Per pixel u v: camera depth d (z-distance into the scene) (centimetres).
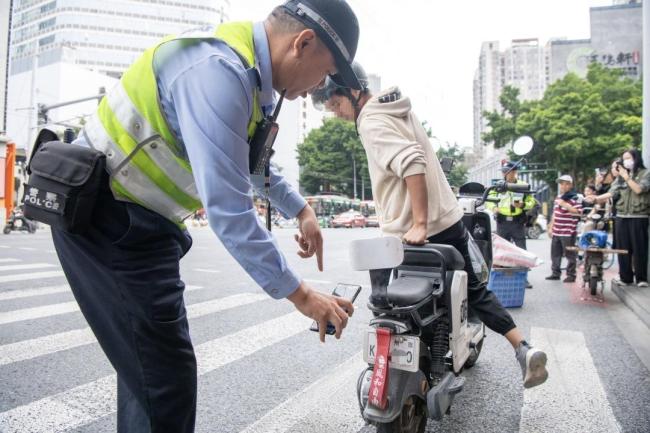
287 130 8162
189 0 11319
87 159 126
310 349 380
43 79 7656
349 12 142
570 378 325
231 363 346
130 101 131
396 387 196
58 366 329
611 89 3525
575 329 459
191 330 433
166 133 131
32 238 1500
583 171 3500
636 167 649
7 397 277
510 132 3584
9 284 630
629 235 646
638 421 259
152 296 135
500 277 546
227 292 616
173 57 129
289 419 257
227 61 126
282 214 196
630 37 7612
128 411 147
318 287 664
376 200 260
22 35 11931
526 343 258
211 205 120
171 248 143
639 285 633
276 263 127
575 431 247
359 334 427
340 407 273
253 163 146
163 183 135
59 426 242
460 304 240
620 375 331
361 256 181
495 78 12212
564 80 3556
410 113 252
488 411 272
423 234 226
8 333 405
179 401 140
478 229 370
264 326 447
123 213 133
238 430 244
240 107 127
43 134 143
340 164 5719
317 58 142
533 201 721
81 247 135
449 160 334
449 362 253
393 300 204
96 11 11012
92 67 10894
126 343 137
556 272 805
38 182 129
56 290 590
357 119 246
